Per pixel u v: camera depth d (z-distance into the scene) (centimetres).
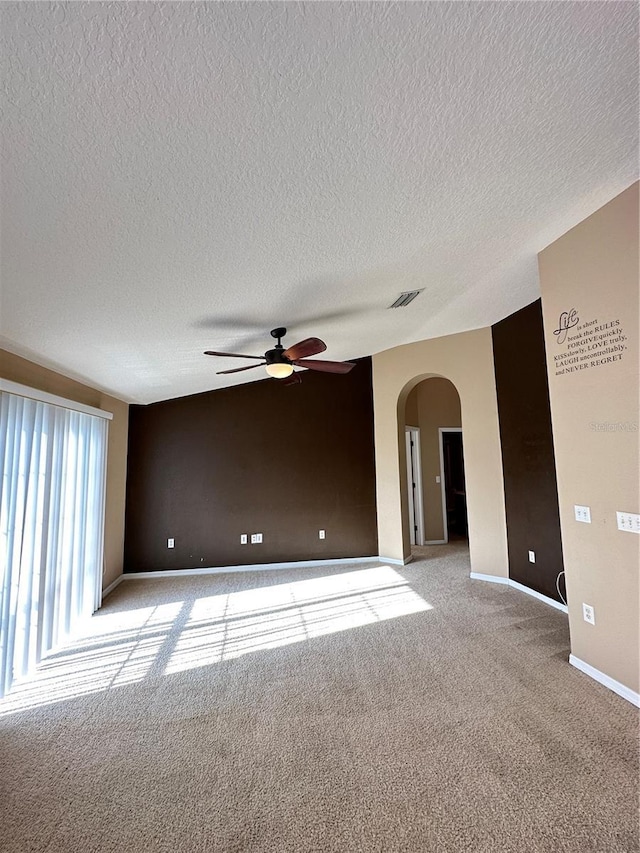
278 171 146
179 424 527
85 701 233
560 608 355
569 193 201
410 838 142
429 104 126
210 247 192
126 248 180
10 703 233
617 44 113
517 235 242
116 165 129
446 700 223
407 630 319
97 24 88
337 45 102
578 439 244
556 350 256
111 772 177
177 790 167
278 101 116
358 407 564
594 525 235
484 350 461
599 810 150
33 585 278
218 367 425
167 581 476
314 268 237
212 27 92
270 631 326
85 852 140
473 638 301
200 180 143
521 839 140
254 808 157
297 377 430
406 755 182
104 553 430
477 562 456
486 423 456
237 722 211
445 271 283
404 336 480
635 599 211
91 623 352
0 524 244
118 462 478
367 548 548
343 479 551
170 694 239
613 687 225
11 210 141
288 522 535
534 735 192
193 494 520
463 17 99
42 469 292
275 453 541
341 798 160
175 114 114
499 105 131
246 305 277
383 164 153
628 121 148
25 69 95
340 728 203
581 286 235
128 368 367
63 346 287
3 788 170
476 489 461
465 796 158
